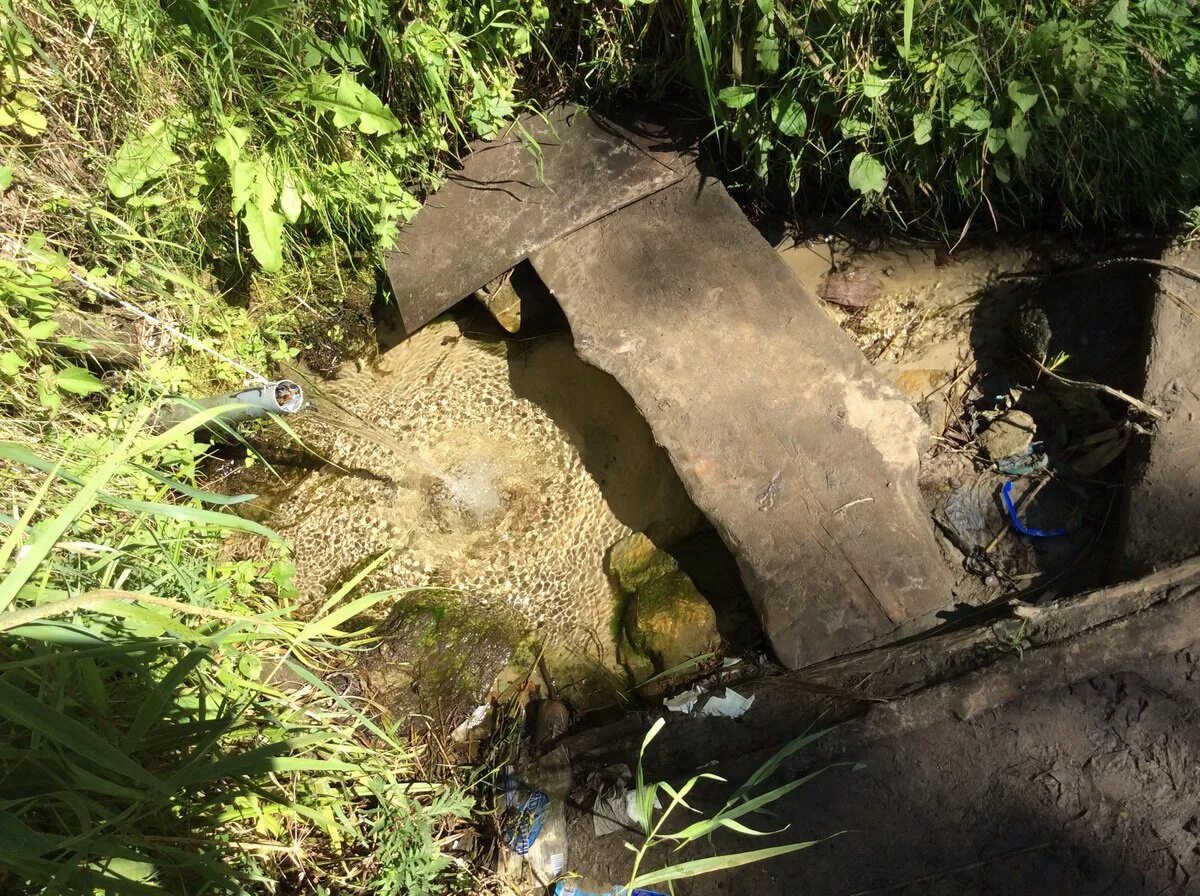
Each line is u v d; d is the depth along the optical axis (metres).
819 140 2.37
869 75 2.14
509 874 2.16
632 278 2.49
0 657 1.60
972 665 2.02
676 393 2.37
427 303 2.65
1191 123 2.14
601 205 2.56
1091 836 1.81
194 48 2.22
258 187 2.33
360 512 2.82
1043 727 1.92
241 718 1.97
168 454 2.50
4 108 2.12
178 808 1.74
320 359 2.97
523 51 2.45
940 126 2.22
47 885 1.35
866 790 1.96
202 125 2.35
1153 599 1.92
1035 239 2.52
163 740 1.70
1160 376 2.15
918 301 2.60
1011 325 2.47
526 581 2.68
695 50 2.40
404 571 2.73
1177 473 2.05
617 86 2.62
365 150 2.48
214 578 2.43
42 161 2.28
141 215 2.41
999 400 2.42
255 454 2.83
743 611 2.39
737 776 2.07
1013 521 2.26
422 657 2.56
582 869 2.11
